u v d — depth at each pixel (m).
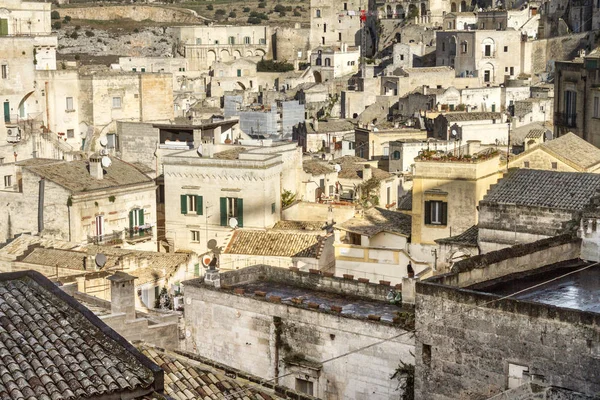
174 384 45.09
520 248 44.56
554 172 65.69
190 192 99.44
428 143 132.75
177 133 122.25
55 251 82.56
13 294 38.28
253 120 165.12
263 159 96.62
